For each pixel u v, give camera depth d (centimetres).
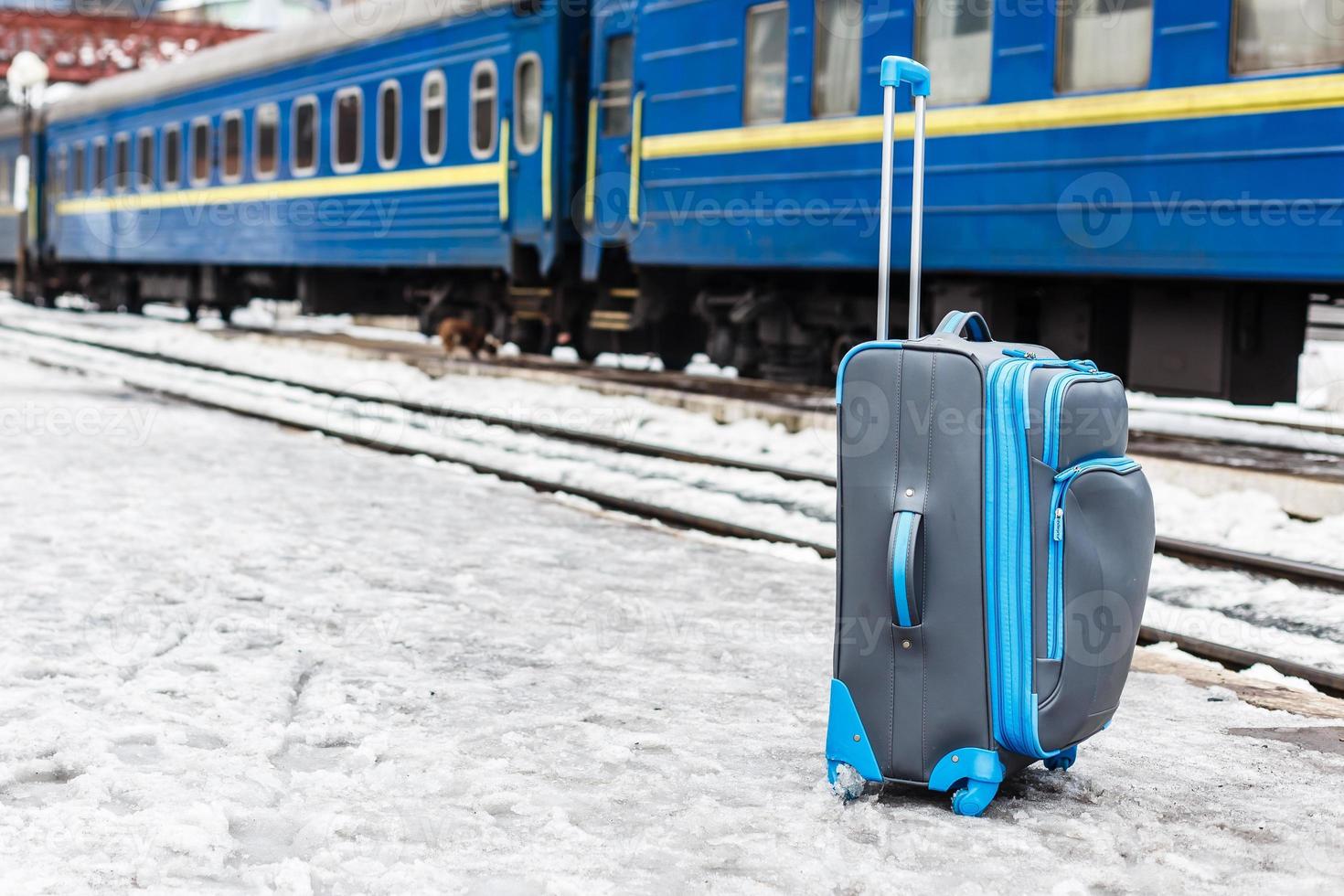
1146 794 335
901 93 1000
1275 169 768
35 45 3706
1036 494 313
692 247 1209
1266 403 888
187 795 317
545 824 308
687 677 434
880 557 325
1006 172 920
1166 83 820
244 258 2062
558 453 1035
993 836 304
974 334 357
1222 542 693
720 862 289
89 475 843
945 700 321
